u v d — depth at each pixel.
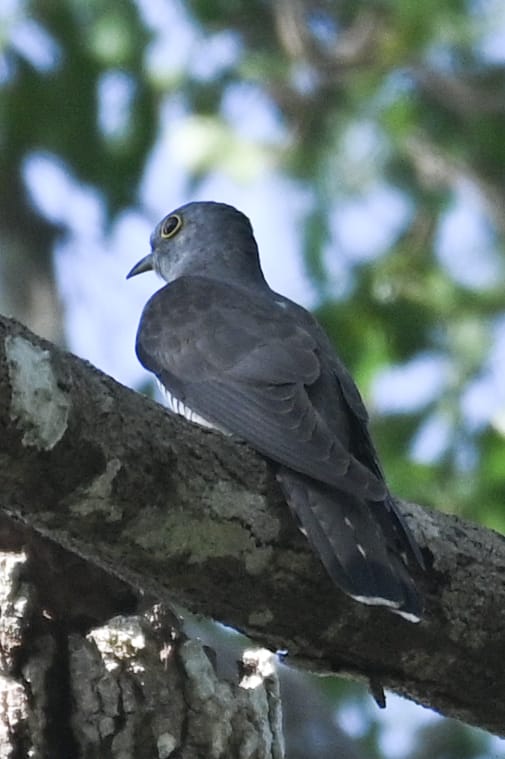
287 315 10.95
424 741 16.78
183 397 10.45
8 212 17.17
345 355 16.86
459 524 9.01
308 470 8.48
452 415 16.33
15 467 7.32
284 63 18.81
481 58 19.44
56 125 16.56
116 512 7.67
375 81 19.09
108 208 16.70
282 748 8.81
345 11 19.31
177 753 8.33
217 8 18.81
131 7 17.17
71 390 7.39
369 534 8.27
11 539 8.46
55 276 17.25
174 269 13.95
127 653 8.39
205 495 7.92
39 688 8.27
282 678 13.72
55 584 8.45
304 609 8.31
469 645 8.73
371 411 16.44
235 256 13.60
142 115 16.98
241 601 8.23
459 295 17.48
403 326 17.16
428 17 18.45
